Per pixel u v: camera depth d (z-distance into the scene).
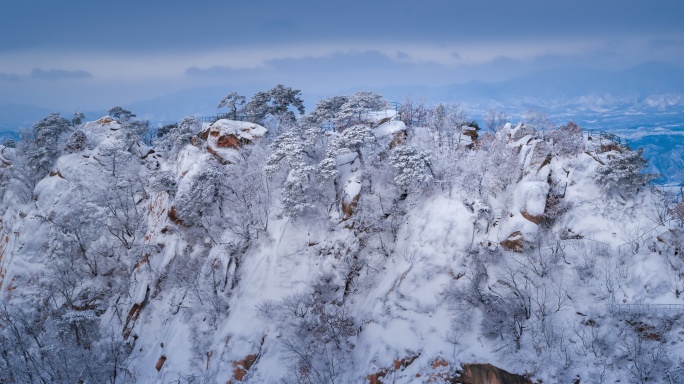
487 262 44.88
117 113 98.56
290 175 57.66
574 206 45.84
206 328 49.41
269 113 84.25
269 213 58.38
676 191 46.25
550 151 49.81
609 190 45.53
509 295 41.62
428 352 40.00
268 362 44.41
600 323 38.09
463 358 38.72
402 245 49.94
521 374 36.97
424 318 42.72
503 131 57.97
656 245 40.81
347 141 56.22
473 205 48.88
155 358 49.56
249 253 55.03
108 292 61.28
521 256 44.25
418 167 50.78
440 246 46.56
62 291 58.91
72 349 49.44
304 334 45.97
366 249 51.56
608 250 42.34
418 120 73.19
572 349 37.28
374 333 43.47
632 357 35.41
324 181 55.03
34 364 49.53
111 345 50.50
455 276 44.50
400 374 39.81
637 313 37.31
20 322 57.56
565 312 39.56
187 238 59.72
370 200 53.91
